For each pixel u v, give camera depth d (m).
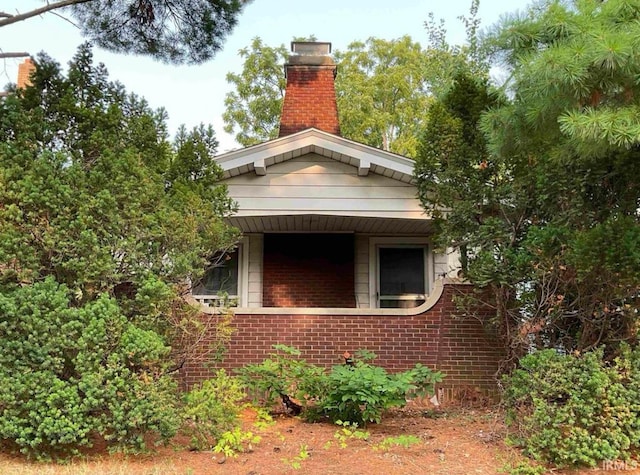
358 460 5.45
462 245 7.84
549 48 5.09
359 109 29.23
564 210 6.93
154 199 6.31
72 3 8.35
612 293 6.39
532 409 5.97
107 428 5.28
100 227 5.71
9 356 5.05
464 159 7.93
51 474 4.75
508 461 5.52
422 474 5.13
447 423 6.96
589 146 5.14
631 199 6.69
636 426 5.57
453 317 8.34
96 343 5.20
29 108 6.33
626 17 5.03
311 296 11.53
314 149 9.70
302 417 7.04
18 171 5.60
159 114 7.39
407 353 8.46
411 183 9.48
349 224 11.05
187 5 8.84
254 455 5.55
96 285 5.69
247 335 8.45
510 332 7.53
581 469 5.49
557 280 6.70
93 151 6.31
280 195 9.75
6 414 5.04
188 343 6.48
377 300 11.56
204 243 6.75
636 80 4.74
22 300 5.13
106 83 6.99
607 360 6.42
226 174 9.62
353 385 6.46
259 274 11.63
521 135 5.93
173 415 5.36
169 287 5.95
